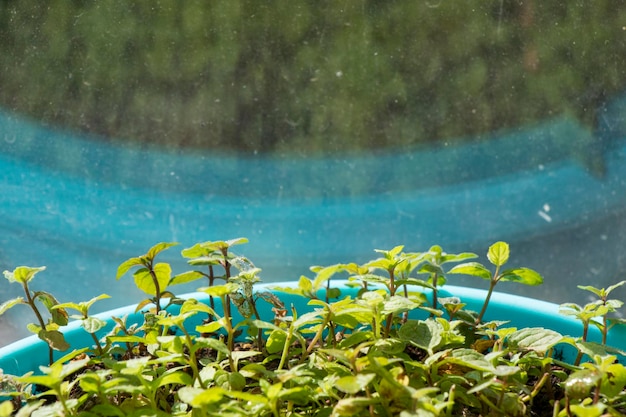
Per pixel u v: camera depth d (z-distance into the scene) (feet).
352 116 7.59
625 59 7.29
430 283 2.79
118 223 6.43
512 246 6.07
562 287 5.56
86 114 7.41
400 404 2.37
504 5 7.65
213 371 2.48
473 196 6.81
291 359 2.68
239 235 6.42
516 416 2.43
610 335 2.68
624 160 6.94
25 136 7.21
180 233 6.42
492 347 2.67
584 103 7.27
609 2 7.39
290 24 7.93
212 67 7.73
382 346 2.51
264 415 2.46
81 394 2.60
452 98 7.59
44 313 5.09
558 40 7.49
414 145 7.43
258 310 2.85
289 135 7.50
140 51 7.66
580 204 6.50
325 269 2.49
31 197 6.62
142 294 5.56
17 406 2.57
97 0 7.65
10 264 5.87
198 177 7.12
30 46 7.50
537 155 7.12
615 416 2.33
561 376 2.56
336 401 2.52
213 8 7.88
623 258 5.84
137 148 7.30
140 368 2.42
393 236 6.36
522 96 7.47
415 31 7.84
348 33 7.90
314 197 6.97
